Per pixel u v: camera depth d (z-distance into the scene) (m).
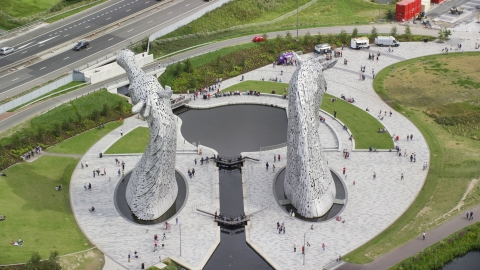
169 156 142.62
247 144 175.50
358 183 159.00
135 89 140.25
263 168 165.25
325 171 148.38
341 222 145.12
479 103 193.88
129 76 145.25
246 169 164.88
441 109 191.75
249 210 149.25
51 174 160.25
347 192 155.62
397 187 157.50
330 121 186.25
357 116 189.25
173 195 150.38
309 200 145.62
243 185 158.50
